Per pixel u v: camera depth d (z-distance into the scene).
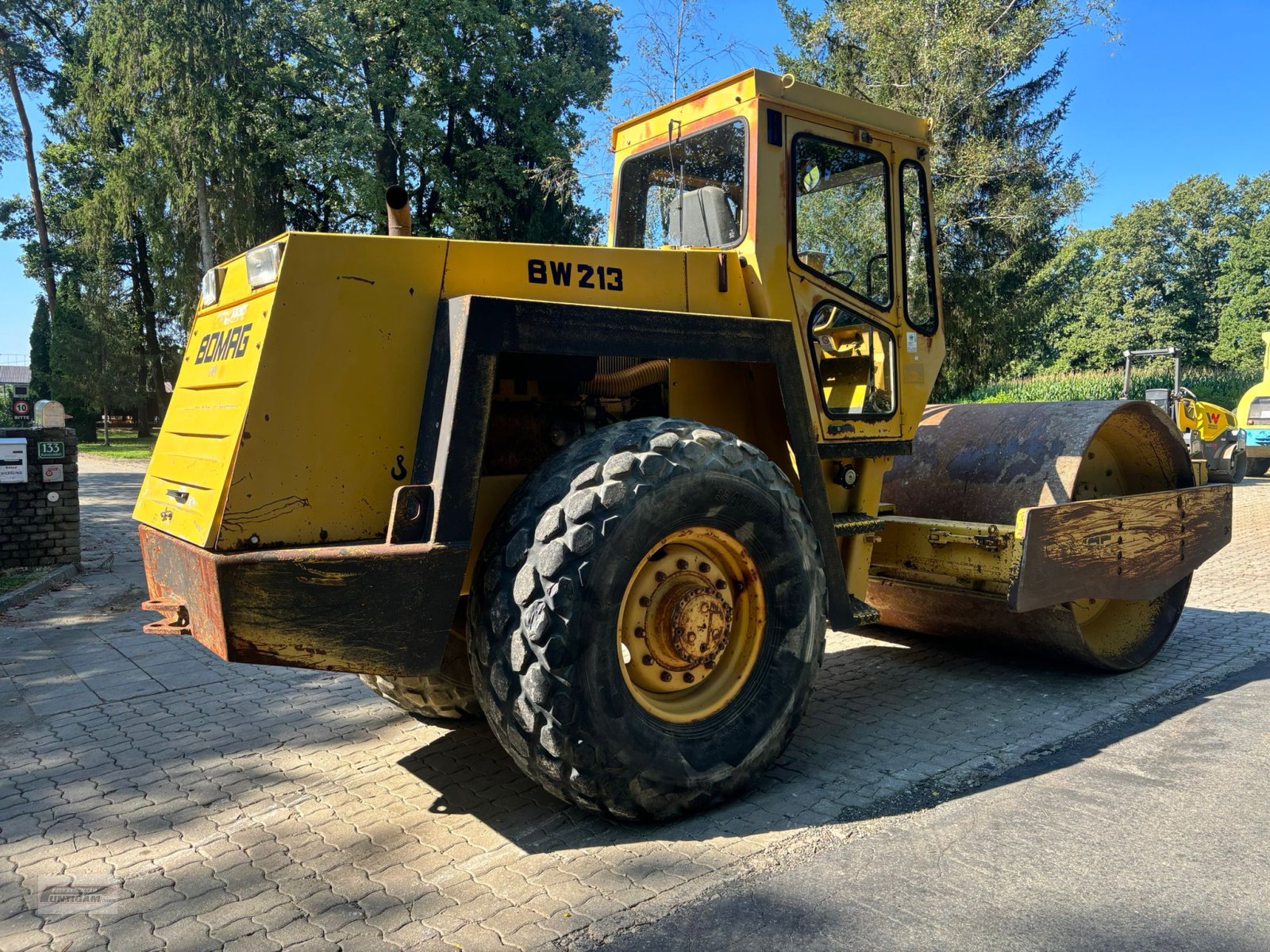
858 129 3.94
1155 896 2.41
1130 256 52.97
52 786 3.35
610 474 2.72
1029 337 22.20
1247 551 8.54
